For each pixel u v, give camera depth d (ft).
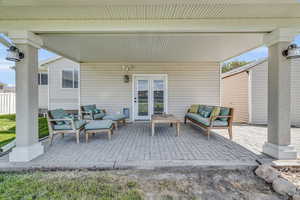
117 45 14.87
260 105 22.63
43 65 28.19
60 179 7.88
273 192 7.04
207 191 7.11
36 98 10.32
